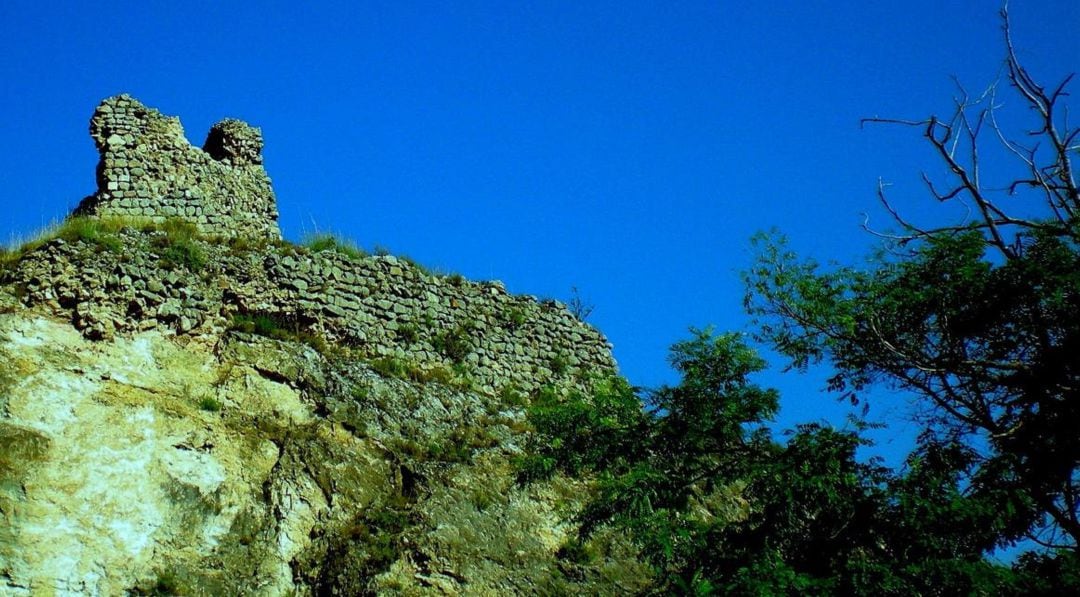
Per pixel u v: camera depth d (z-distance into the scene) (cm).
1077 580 1412
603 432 1869
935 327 1706
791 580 1465
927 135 1617
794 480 1598
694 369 1834
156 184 2580
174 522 1948
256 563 1952
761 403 1788
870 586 1457
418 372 2425
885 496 1547
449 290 2595
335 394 2253
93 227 2331
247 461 2080
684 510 1748
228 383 2192
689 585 1545
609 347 2742
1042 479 1533
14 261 2209
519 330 2625
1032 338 1653
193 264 2334
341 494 2086
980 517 1488
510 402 2484
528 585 2034
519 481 1902
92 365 2092
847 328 1702
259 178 2745
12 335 2064
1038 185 1605
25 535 1828
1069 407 1552
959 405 1688
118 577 1850
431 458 2225
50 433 1962
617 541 2186
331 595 1916
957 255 1670
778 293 1786
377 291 2495
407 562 1977
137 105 2645
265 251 2459
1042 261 1603
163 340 2208
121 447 1998
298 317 2384
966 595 1427
